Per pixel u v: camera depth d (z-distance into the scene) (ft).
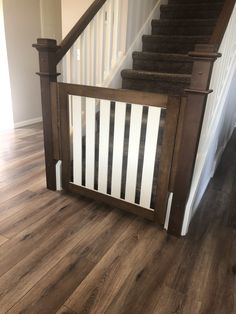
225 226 6.57
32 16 13.20
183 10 10.63
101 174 6.91
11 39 12.48
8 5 11.94
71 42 6.92
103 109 6.24
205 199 7.82
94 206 7.09
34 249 5.46
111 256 5.37
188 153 5.34
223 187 8.61
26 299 4.36
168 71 9.36
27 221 6.33
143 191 6.34
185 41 9.55
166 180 5.87
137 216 6.73
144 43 10.40
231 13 5.50
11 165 9.35
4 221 6.29
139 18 9.78
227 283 4.87
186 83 8.27
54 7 14.23
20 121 14.11
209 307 4.40
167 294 4.59
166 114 5.41
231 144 12.92
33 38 13.56
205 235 6.19
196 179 6.15
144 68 9.78
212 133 6.68
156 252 5.55
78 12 11.12
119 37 9.01
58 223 6.32
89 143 6.81
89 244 5.68
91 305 4.32
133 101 5.71
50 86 6.72
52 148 7.36
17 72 13.24
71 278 4.80
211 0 10.48
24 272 4.88
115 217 6.66
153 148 5.84
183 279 4.91
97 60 8.13
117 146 6.37
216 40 4.78
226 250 5.72
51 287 4.60
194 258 5.44
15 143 11.53
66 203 7.18
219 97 6.85
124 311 4.25
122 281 4.80
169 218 6.05
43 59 6.45
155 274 4.99
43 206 6.98
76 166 7.31
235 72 8.50
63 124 6.97
